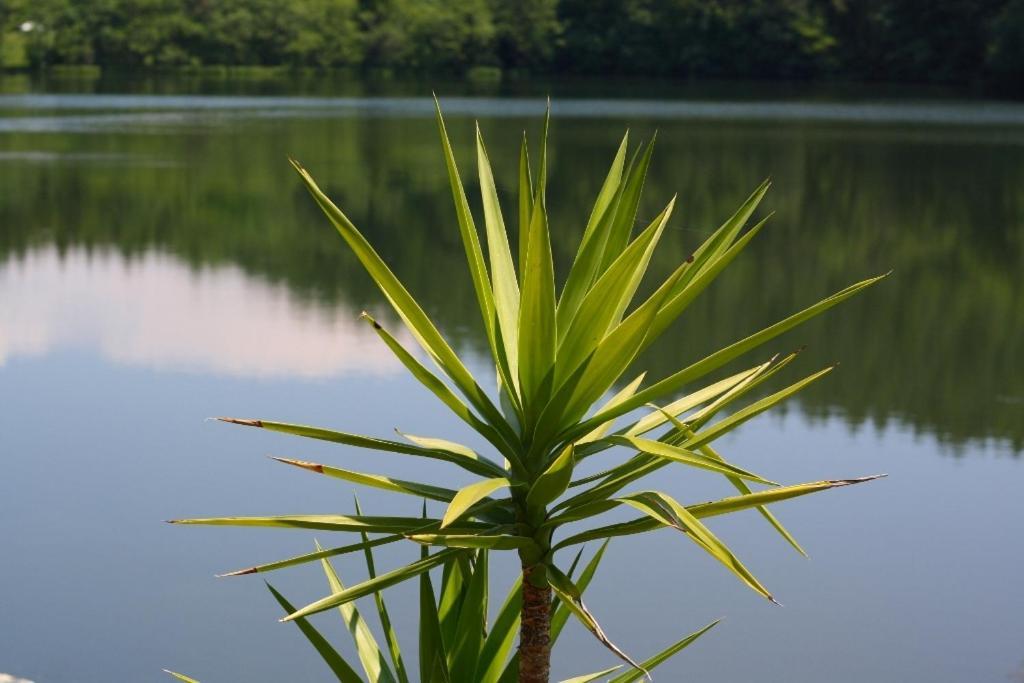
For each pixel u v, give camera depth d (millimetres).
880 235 18375
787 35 67062
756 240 17812
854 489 7457
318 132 34844
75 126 36719
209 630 5523
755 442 8516
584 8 75000
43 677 5078
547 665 2094
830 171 25406
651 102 49438
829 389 10227
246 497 7090
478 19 76500
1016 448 8414
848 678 5148
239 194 22406
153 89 62469
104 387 9461
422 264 15594
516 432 2102
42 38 78688
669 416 2014
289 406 8930
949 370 11023
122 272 15094
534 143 30562
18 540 6441
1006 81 55125
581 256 2082
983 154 28797
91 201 21406
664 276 14266
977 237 18312
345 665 2270
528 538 1979
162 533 6527
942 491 7438
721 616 5680
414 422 8500
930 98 52906
